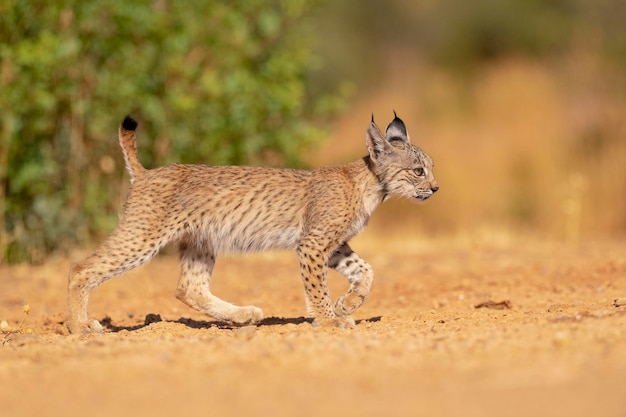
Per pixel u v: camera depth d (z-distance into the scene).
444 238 44.25
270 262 36.28
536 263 33.72
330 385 14.83
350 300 24.06
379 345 17.67
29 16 34.62
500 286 29.44
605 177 54.19
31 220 36.00
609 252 36.75
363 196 24.41
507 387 14.37
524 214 57.19
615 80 63.94
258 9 39.84
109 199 36.88
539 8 83.81
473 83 77.12
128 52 36.50
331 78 79.12
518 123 67.81
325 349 17.38
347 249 24.56
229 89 37.97
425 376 15.22
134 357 17.03
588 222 51.62
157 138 37.88
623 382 14.34
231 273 33.78
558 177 58.12
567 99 66.38
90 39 36.00
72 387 15.22
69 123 36.12
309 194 23.98
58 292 29.89
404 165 24.95
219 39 38.47
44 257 35.59
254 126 38.78
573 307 23.77
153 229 23.08
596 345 16.84
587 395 13.73
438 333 19.61
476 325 21.20
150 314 25.14
